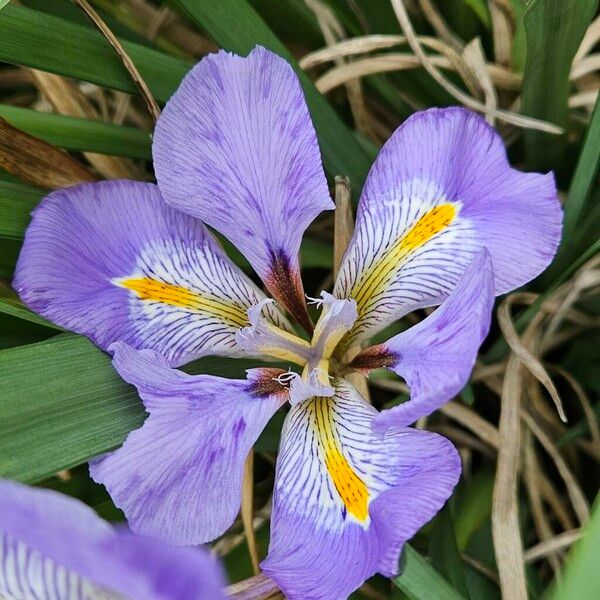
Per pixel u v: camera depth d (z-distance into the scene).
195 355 0.16
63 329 0.16
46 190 0.17
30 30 0.17
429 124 0.15
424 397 0.13
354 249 0.16
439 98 0.20
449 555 0.16
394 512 0.13
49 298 0.15
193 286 0.16
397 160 0.16
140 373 0.14
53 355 0.15
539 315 0.18
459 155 0.15
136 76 0.17
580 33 0.17
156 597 0.10
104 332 0.15
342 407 0.15
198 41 0.21
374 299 0.16
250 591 0.15
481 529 0.17
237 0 0.17
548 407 0.19
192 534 0.14
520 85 0.20
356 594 0.17
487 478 0.18
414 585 0.14
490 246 0.15
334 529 0.14
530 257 0.15
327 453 0.15
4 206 0.16
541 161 0.20
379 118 0.21
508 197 0.15
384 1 0.20
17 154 0.17
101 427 0.15
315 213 0.16
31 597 0.12
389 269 0.16
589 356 0.19
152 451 0.14
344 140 0.18
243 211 0.16
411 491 0.14
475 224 0.15
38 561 0.12
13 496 0.10
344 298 0.16
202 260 0.16
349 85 0.20
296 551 0.14
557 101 0.19
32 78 0.20
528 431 0.18
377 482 0.14
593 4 0.16
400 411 0.13
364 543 0.14
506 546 0.16
